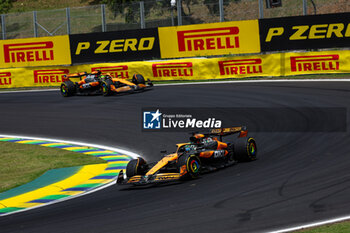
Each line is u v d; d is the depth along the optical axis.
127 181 42.75
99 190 44.16
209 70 98.31
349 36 91.31
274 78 93.50
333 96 74.31
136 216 33.97
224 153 47.19
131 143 64.12
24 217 37.12
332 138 53.69
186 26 100.25
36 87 111.31
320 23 92.31
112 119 77.12
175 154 44.56
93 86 95.25
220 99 80.62
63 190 45.91
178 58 105.00
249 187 38.56
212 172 45.25
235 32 97.25
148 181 41.47
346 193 34.38
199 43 99.94
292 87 83.69
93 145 65.19
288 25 94.06
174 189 40.53
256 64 95.44
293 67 93.38
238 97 80.56
